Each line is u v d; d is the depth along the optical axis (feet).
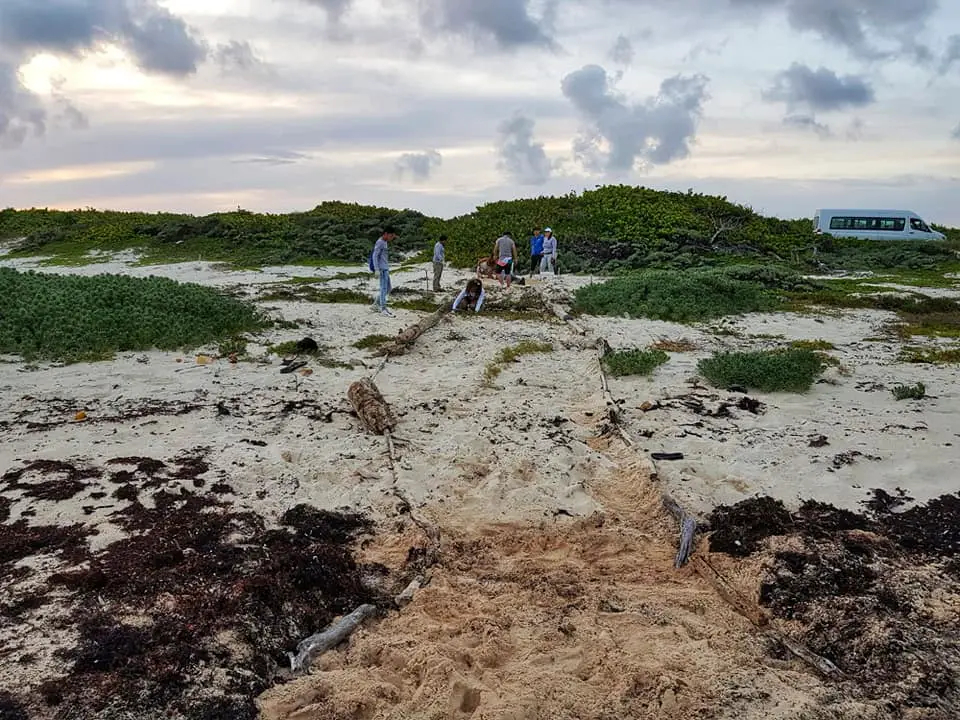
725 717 14.15
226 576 17.53
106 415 27.55
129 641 14.88
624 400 32.53
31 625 15.24
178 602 16.31
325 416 28.86
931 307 58.13
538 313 52.85
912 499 23.57
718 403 32.19
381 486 23.15
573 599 18.15
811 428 29.25
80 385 30.40
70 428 26.03
